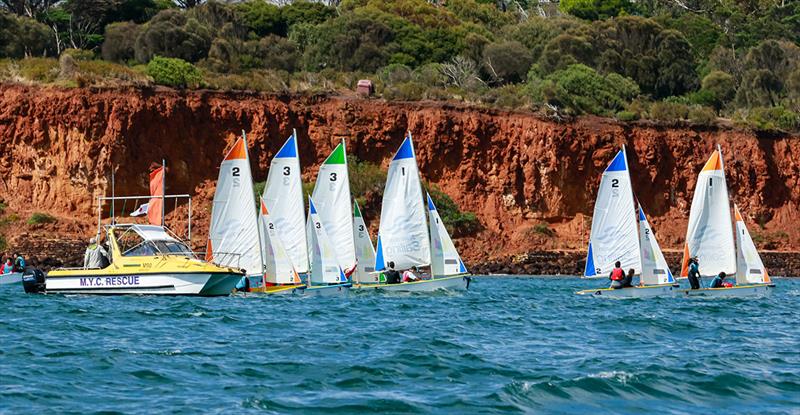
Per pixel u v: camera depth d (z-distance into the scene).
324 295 193.75
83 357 109.75
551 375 104.44
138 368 104.19
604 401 94.12
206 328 137.38
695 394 97.88
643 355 119.81
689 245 199.62
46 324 137.38
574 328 146.75
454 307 176.50
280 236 194.12
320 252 195.75
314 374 103.50
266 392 94.81
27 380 97.25
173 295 179.50
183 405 88.88
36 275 190.38
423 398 93.25
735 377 104.19
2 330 130.00
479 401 92.00
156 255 181.50
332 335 132.12
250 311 159.88
